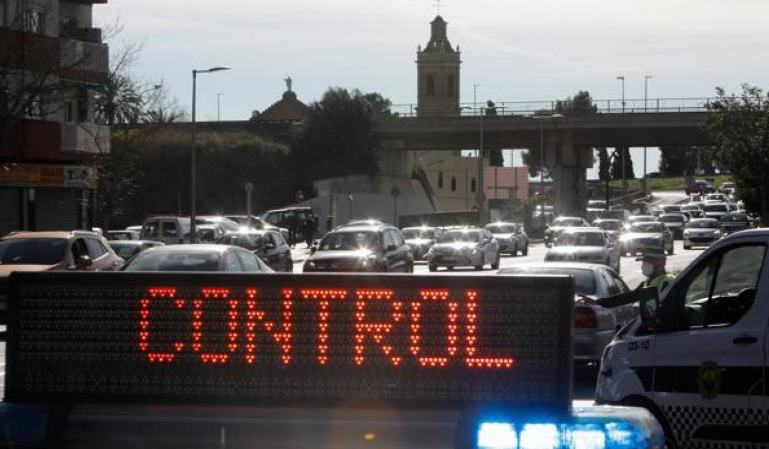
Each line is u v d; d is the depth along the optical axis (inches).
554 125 4852.4
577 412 263.1
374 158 5393.7
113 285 272.8
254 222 3499.0
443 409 260.7
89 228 2965.1
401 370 262.5
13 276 275.6
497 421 255.1
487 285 259.6
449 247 2721.5
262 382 267.7
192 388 270.5
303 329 266.4
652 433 262.1
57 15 2669.8
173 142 4690.0
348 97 5398.6
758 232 476.4
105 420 269.9
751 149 2052.2
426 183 6171.3
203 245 1135.6
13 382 275.7
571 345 257.8
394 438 259.6
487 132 5098.4
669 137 4985.2
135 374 272.2
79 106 2844.5
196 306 270.1
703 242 3786.9
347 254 1838.1
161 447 269.0
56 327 274.5
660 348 491.5
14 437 271.7
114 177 3287.4
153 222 2854.3
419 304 262.1
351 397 264.7
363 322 264.1
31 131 2556.6
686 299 519.5
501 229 3516.2
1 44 2370.8
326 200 4936.0
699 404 478.6
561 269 943.7
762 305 466.9
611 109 4761.3
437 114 5211.6
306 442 263.4
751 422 465.4
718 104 2181.3
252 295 268.1
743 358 467.2
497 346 259.8
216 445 266.1
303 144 5329.7
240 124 5649.6
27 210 2605.8
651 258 904.3
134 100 3388.3
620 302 504.1
